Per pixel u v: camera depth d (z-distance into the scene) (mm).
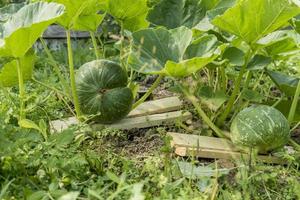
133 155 2227
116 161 2098
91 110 2375
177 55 2279
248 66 2324
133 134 2404
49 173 1818
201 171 2006
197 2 2586
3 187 1694
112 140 2324
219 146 2236
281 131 2131
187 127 2416
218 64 2252
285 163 2178
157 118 2475
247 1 2088
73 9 2230
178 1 2598
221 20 2146
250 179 1938
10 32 2111
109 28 3525
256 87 2738
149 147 2285
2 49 2012
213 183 1875
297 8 2092
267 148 2160
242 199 1868
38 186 1782
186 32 2301
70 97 2504
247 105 2451
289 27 2684
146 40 2279
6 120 2123
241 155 2027
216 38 2246
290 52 2521
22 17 2115
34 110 2408
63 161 1848
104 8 2461
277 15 2113
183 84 2328
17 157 1814
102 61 2426
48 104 2516
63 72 3049
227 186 1921
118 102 2371
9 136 1921
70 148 1997
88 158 1986
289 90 2367
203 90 2338
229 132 2348
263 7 2102
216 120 2416
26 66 2299
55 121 2453
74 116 2545
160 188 1857
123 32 2547
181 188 1823
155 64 2234
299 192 1872
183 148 2189
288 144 2377
